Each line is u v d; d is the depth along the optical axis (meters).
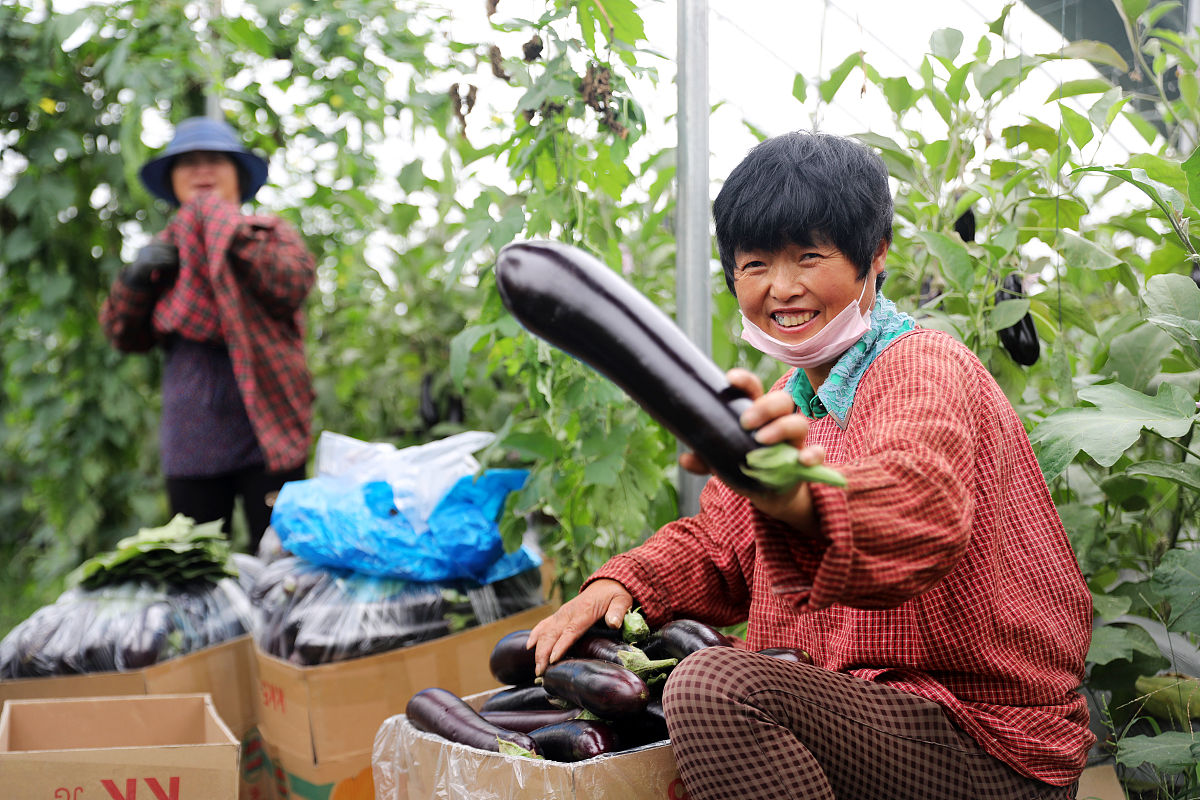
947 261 2.18
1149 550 2.32
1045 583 1.46
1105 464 1.69
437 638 2.20
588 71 2.35
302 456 3.53
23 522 4.96
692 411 1.00
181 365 3.49
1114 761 2.00
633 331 1.02
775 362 2.67
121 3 4.21
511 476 2.44
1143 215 2.22
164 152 3.68
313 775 2.08
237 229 3.35
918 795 1.39
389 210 4.57
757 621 1.70
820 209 1.41
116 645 2.32
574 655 1.70
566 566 2.68
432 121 3.62
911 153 2.42
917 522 1.12
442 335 4.36
